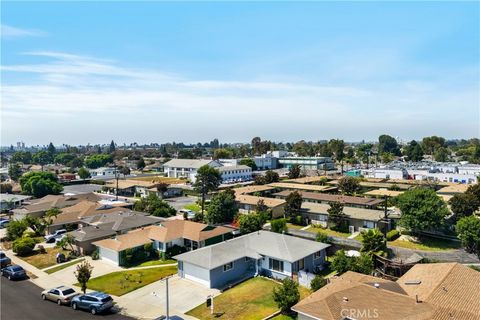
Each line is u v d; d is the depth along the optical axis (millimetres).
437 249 51125
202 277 38125
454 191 81188
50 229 61094
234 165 148750
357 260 38719
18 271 41156
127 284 38688
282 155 194000
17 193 107062
